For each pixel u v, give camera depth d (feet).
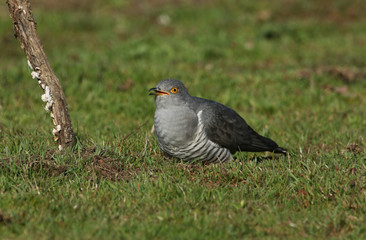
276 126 45.16
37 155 31.40
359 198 27.78
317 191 28.78
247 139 35.81
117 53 73.20
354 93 56.08
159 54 72.84
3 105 47.06
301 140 40.88
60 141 32.48
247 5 106.73
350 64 70.38
